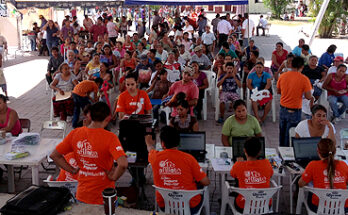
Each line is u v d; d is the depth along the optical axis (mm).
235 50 13820
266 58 17766
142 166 4457
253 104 8648
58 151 3646
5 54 18297
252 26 18750
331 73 8688
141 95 6043
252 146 4148
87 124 4934
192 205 4160
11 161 4750
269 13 37344
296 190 5348
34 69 16094
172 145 4039
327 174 4152
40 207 2900
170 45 14641
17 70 15805
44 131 8391
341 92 8703
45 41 19969
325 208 4145
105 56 11742
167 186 4078
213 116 9547
